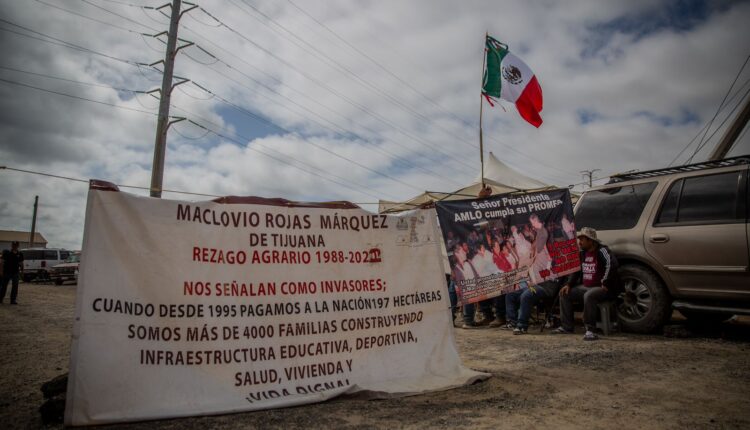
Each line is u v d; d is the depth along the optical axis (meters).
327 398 3.52
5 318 9.48
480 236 5.54
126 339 3.19
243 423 3.04
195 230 3.61
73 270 24.27
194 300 3.45
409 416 3.17
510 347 5.70
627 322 6.45
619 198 6.97
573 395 3.61
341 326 3.93
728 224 5.67
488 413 3.21
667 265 6.10
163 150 18.77
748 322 7.28
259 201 3.92
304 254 3.96
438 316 4.44
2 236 79.50
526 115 13.38
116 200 3.38
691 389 3.72
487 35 13.05
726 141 16.27
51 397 3.36
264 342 3.59
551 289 6.88
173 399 3.18
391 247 4.39
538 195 6.05
